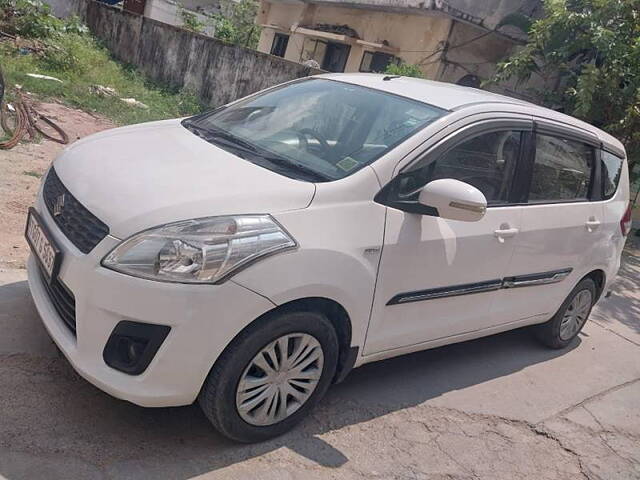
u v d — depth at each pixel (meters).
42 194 3.37
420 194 3.36
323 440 3.38
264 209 2.92
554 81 12.42
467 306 4.04
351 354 3.37
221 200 2.89
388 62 14.69
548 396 4.56
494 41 13.88
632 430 4.35
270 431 3.18
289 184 3.12
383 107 3.82
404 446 3.54
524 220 4.18
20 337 3.53
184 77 14.12
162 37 14.70
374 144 3.52
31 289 3.24
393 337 3.58
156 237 2.71
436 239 3.55
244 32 23.25
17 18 12.69
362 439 3.49
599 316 6.64
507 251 4.07
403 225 3.37
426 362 4.61
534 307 4.69
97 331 2.73
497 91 14.02
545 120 4.37
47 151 7.09
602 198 5.10
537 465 3.70
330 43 16.62
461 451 3.64
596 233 4.95
